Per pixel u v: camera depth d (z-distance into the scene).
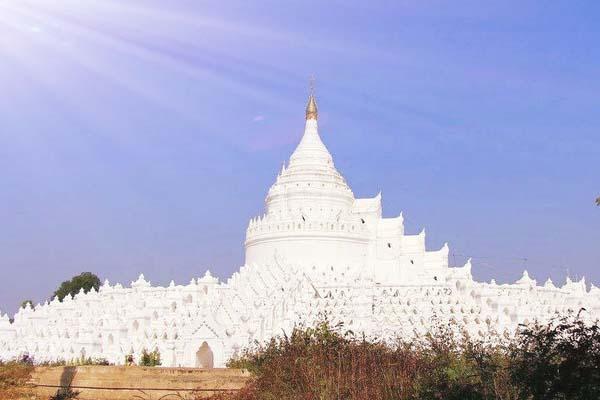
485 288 101.31
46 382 37.56
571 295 115.94
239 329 77.75
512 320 95.00
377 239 127.88
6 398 35.03
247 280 104.50
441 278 111.31
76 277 188.50
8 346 101.94
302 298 96.31
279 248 120.69
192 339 78.31
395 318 93.94
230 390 36.78
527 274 112.25
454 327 87.56
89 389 36.81
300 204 131.12
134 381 37.41
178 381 37.62
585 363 22.17
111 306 107.00
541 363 23.48
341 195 132.38
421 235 128.62
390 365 30.77
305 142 140.75
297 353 36.03
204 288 104.75
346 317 93.25
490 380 28.33
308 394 28.81
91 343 88.25
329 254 120.06
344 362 31.16
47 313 113.25
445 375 29.95
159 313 90.06
